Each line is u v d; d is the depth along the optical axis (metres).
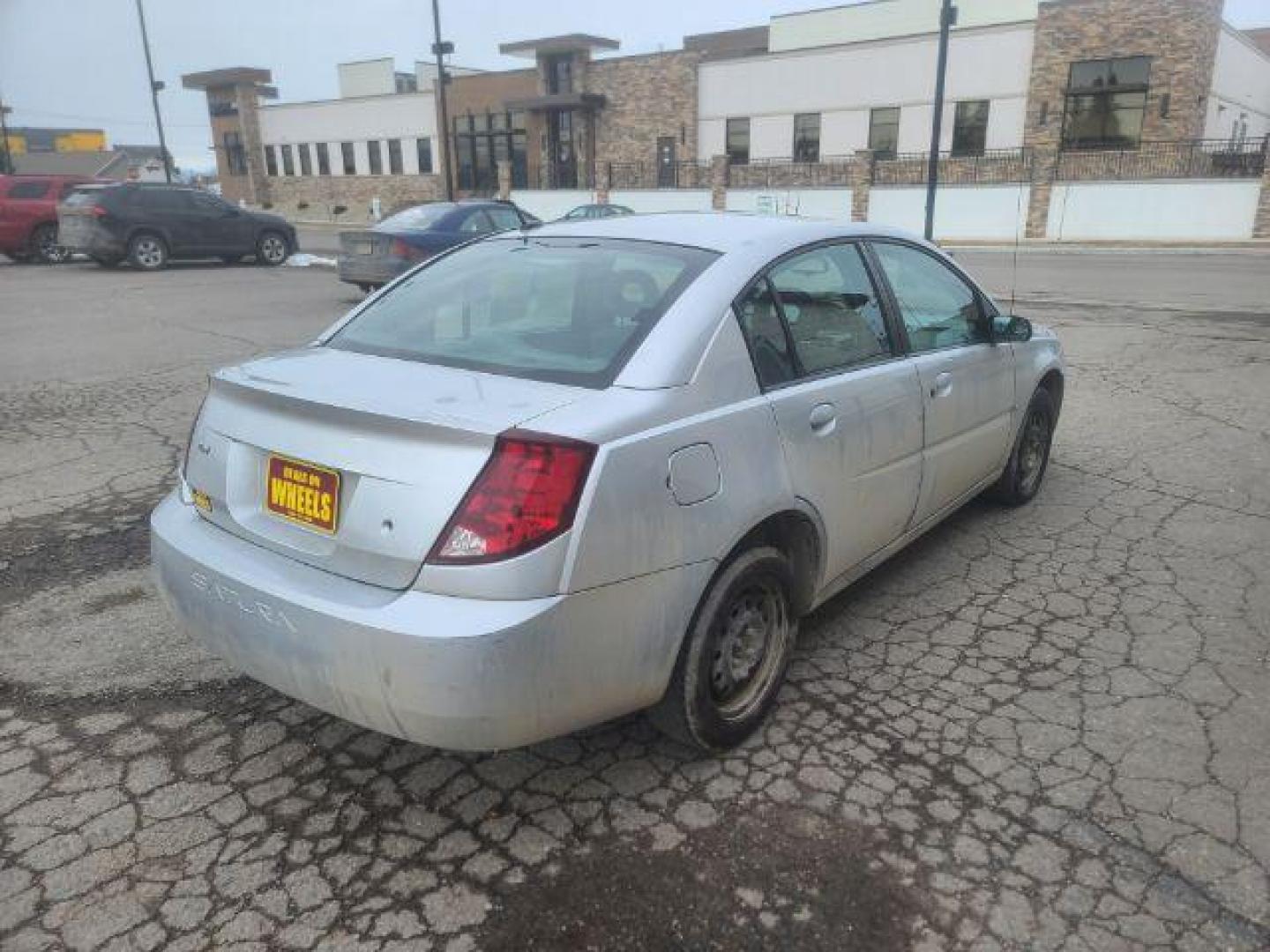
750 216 3.72
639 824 2.65
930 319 4.04
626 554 2.42
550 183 45.34
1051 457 6.02
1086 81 30.62
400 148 50.19
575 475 2.31
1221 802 2.72
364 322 3.39
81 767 2.90
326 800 2.75
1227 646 3.61
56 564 4.40
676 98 39.94
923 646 3.63
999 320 4.44
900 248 4.02
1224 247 25.05
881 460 3.48
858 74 34.88
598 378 2.65
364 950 2.23
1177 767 2.88
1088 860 2.49
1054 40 30.81
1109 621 3.82
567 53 43.00
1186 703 3.22
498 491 2.27
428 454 2.35
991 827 2.62
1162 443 6.32
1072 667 3.46
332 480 2.49
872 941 2.25
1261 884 2.41
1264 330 10.88
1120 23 29.64
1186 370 8.59
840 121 35.72
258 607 2.51
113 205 17.94
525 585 2.26
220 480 2.79
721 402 2.76
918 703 3.24
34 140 84.44
